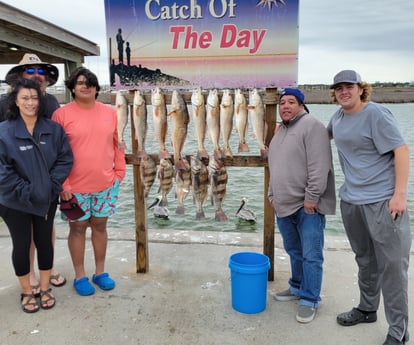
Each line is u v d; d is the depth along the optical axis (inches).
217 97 122.4
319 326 111.3
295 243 123.3
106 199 128.3
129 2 130.7
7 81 123.9
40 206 111.2
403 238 94.5
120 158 131.7
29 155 108.2
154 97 125.0
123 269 150.0
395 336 98.3
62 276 142.7
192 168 127.3
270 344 103.6
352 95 96.0
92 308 121.9
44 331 109.8
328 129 111.7
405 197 92.6
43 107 113.3
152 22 130.8
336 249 164.6
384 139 93.7
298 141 110.3
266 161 129.3
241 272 115.4
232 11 126.2
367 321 111.8
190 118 133.1
